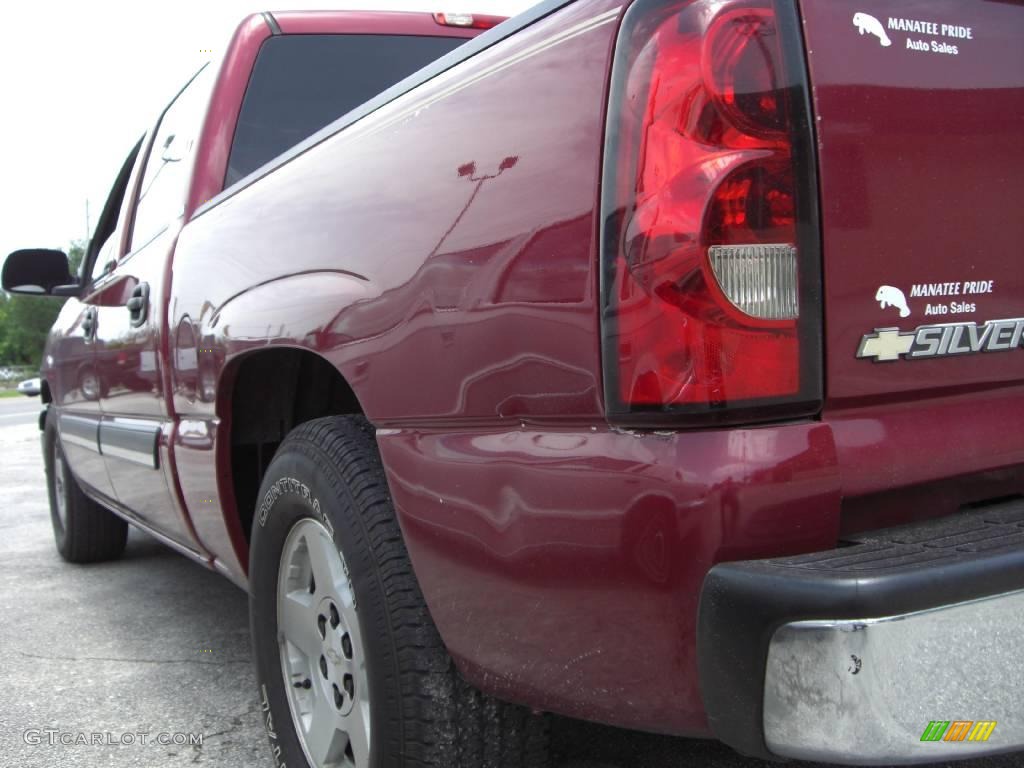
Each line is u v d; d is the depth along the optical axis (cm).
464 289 170
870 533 151
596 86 149
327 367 266
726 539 135
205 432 276
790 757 131
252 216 254
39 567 513
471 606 172
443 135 180
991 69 163
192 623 399
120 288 372
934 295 155
